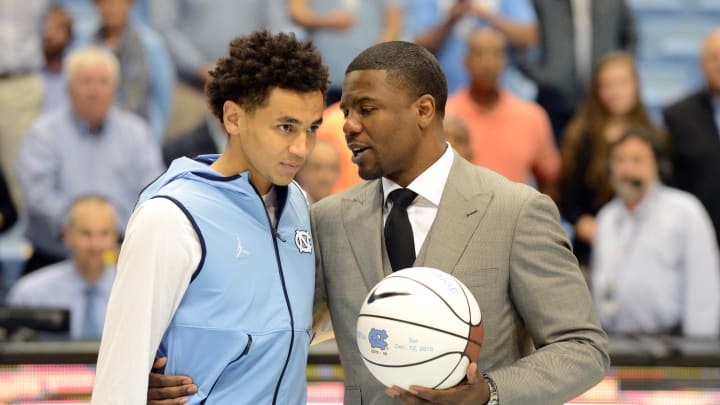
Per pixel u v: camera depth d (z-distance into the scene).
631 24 22.50
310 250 8.48
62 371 12.24
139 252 7.61
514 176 20.20
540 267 8.16
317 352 12.20
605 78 19.81
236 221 7.92
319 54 7.97
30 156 19.34
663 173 17.98
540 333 8.19
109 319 7.70
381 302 7.60
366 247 8.47
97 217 16.30
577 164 19.83
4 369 12.16
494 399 7.77
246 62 7.80
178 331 7.75
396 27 22.20
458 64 22.52
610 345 12.75
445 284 7.66
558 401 7.98
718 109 19.95
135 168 19.78
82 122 19.45
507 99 20.45
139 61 21.56
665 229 16.48
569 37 22.02
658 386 12.22
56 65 22.06
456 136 13.98
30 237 19.42
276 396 8.01
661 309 16.41
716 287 16.44
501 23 22.39
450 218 8.36
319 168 15.62
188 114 21.92
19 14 21.28
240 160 8.11
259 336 7.82
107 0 21.44
